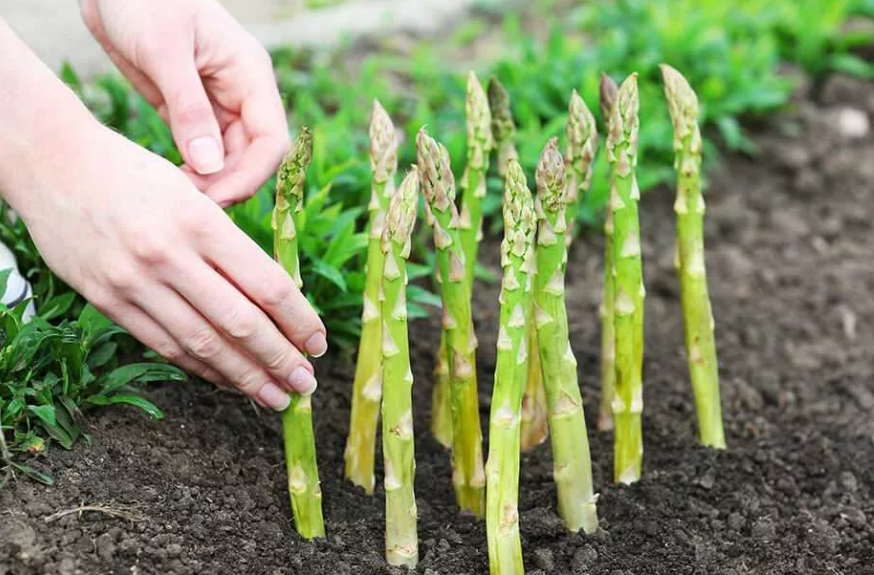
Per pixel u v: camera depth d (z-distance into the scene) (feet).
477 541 3.12
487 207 4.06
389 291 2.87
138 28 3.13
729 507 3.26
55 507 2.93
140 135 3.74
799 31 5.08
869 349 3.86
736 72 4.65
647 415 3.51
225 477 3.11
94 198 2.80
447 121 4.35
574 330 3.83
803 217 4.40
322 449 3.31
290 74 4.61
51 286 3.24
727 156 4.66
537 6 5.68
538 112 4.42
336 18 5.31
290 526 3.09
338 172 3.75
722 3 5.12
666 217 4.37
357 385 3.17
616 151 3.03
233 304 2.82
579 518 3.12
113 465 3.04
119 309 2.88
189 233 2.81
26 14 5.02
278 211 2.91
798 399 3.67
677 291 4.05
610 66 4.61
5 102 2.82
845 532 3.22
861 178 4.55
